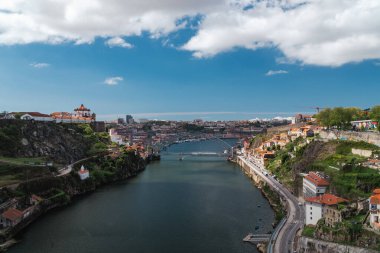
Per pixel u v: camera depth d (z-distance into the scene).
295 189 197.50
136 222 170.00
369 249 108.38
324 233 120.25
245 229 157.62
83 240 146.75
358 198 140.25
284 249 121.75
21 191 194.12
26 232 157.00
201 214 182.38
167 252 133.62
